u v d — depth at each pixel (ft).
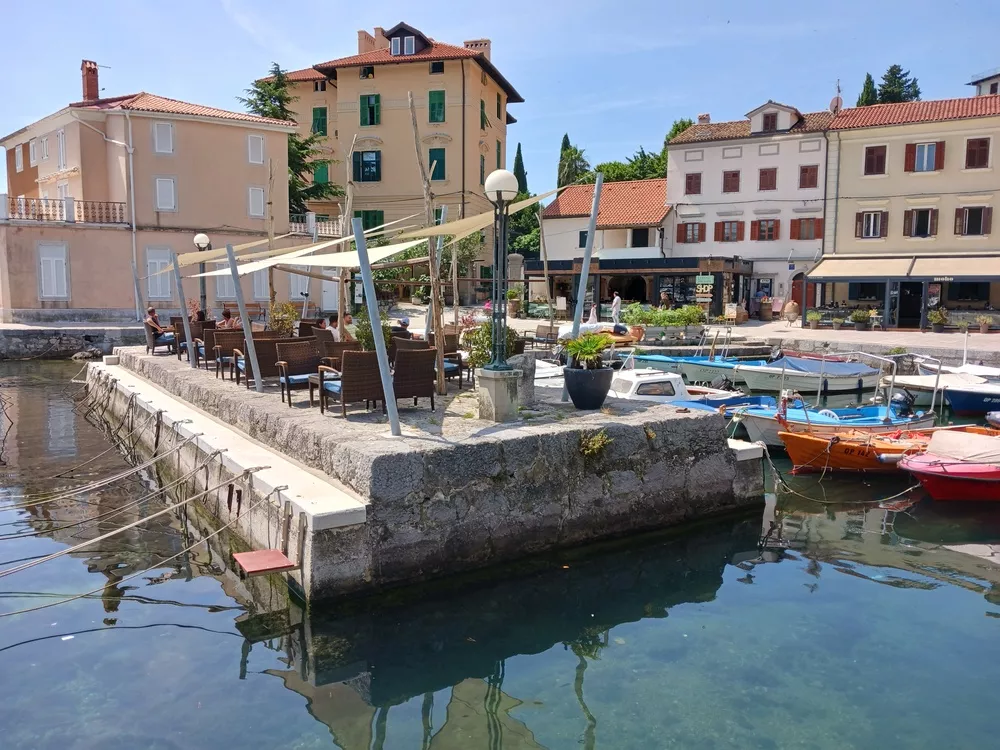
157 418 45.01
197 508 36.52
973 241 116.47
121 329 100.78
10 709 19.66
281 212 122.21
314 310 122.83
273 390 43.32
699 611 26.03
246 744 18.29
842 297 129.18
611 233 142.92
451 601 26.20
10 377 81.87
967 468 38.88
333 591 24.84
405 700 20.38
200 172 114.32
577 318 38.45
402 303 140.46
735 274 130.93
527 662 22.45
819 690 20.94
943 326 108.06
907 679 21.56
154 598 26.73
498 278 32.96
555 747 18.28
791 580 29.09
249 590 27.35
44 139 125.39
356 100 151.12
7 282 103.45
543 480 30.01
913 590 28.17
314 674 21.62
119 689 20.70
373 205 152.25
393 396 29.37
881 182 122.31
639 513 32.99
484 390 33.22
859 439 45.70
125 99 120.57
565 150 211.61
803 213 128.67
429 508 26.99
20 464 46.24
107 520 35.70
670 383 48.85
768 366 75.66
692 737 18.67
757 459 37.11
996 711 19.86
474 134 152.15
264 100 141.49
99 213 108.27
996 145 113.91
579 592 27.32
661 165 197.06
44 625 24.56
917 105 125.49
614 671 21.97
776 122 129.49
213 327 61.16
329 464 28.60
